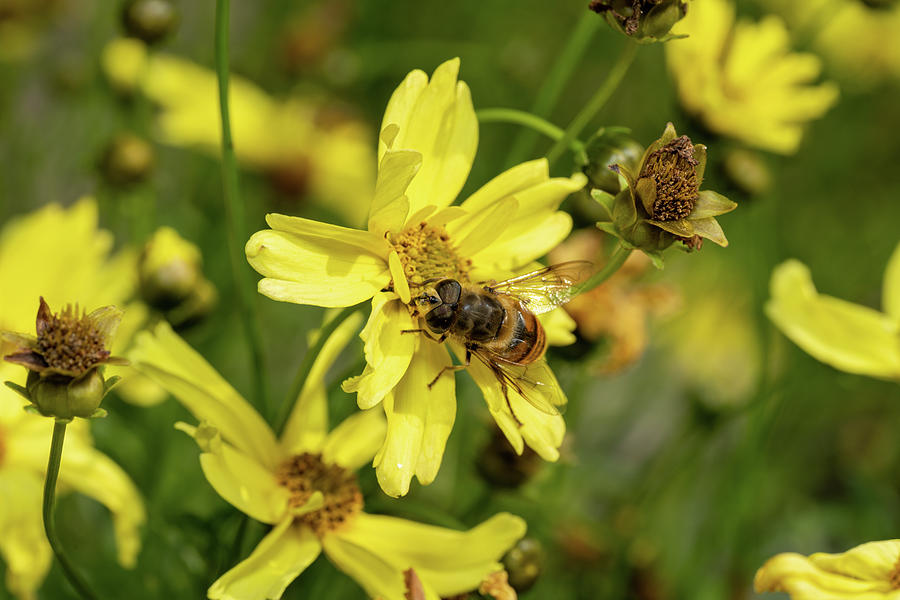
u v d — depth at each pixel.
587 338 0.31
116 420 0.32
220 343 0.37
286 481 0.27
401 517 0.30
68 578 0.25
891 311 0.32
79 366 0.24
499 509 0.32
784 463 0.42
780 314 0.32
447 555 0.27
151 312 0.30
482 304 0.27
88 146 0.40
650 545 0.36
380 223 0.25
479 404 0.35
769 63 0.34
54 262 0.30
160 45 0.34
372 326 0.25
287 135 0.43
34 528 0.29
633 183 0.25
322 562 0.29
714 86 0.33
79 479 0.29
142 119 0.36
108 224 0.36
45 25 0.43
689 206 0.25
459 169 0.26
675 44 0.33
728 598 0.36
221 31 0.26
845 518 0.37
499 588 0.27
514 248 0.26
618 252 0.25
